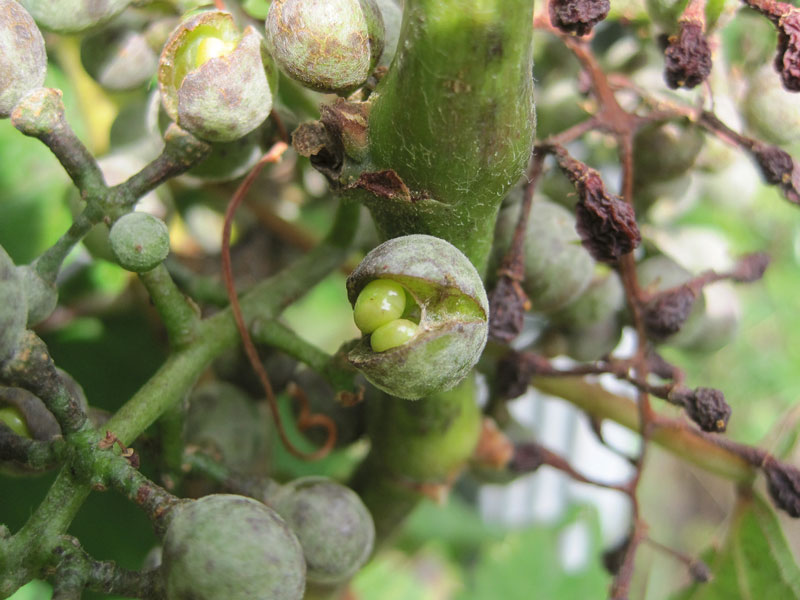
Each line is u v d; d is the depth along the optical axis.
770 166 0.14
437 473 0.16
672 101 0.15
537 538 0.24
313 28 0.12
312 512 0.14
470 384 0.15
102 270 0.18
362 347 0.11
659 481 0.40
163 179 0.12
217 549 0.11
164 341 0.19
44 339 0.18
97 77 0.15
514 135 0.11
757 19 0.15
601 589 0.24
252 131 0.14
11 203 0.18
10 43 0.12
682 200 0.18
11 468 0.13
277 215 0.19
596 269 0.16
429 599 0.27
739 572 0.17
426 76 0.10
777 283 0.27
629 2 0.15
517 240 0.13
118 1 0.13
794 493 0.15
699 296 0.16
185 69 0.13
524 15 0.10
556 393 0.16
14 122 0.12
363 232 0.16
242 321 0.14
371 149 0.11
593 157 0.18
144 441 0.14
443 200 0.11
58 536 0.11
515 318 0.13
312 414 0.17
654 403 0.17
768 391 0.29
